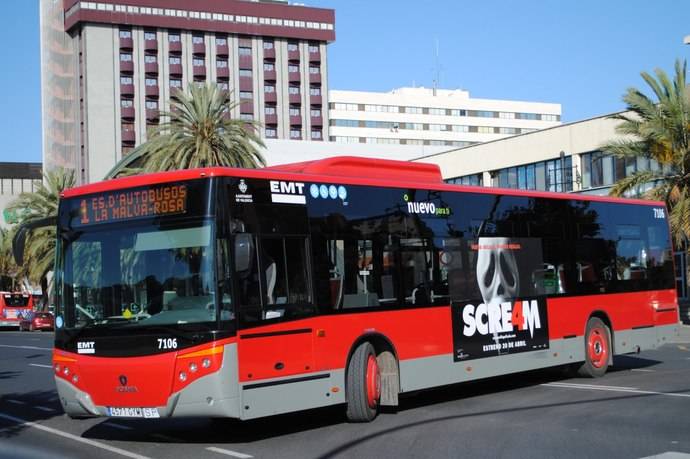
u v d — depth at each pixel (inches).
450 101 5664.4
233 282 373.4
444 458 346.3
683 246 1205.1
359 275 447.8
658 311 698.2
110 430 459.8
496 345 533.3
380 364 460.8
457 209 524.1
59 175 2020.2
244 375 371.6
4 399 611.8
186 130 1279.5
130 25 4055.1
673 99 1145.4
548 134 1760.6
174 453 377.7
